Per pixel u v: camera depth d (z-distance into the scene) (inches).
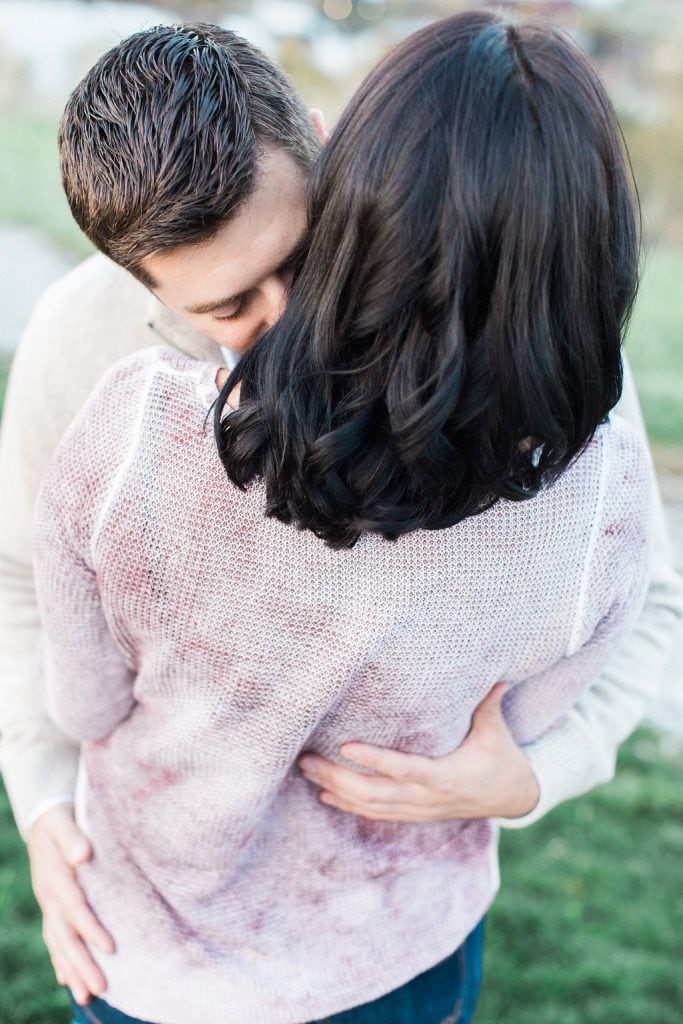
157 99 34.7
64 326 53.2
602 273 31.6
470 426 32.5
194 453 35.7
